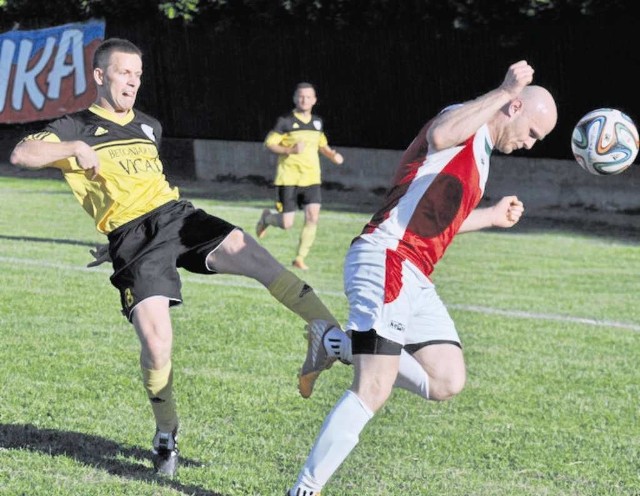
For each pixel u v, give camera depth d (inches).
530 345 425.7
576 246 742.5
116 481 255.9
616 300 533.6
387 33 1014.4
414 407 332.2
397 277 233.5
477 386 358.6
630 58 868.6
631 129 279.3
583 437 303.3
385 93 1030.4
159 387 258.7
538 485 262.2
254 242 273.0
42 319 449.4
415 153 241.4
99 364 372.2
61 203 919.0
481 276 607.8
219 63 1152.8
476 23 928.3
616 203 900.6
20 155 247.3
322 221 848.3
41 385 342.3
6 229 749.9
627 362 398.3
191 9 1084.5
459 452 287.3
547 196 935.0
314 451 229.9
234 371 369.4
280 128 645.3
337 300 522.6
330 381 364.5
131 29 1215.6
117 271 262.7
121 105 270.2
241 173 1158.3
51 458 271.1
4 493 244.8
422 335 245.0
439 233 238.4
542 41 913.5
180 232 268.4
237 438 294.2
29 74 1264.8
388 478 264.5
